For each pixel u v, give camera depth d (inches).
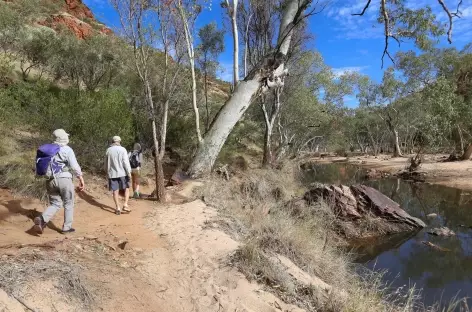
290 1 512.1
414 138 2401.6
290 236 266.8
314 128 1206.9
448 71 1448.1
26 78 757.3
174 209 311.6
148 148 618.2
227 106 512.7
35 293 132.1
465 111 1224.8
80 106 449.7
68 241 196.4
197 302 167.8
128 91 676.7
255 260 207.0
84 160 406.6
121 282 163.8
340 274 262.4
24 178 287.6
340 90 1216.2
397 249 419.8
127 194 295.7
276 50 507.8
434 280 331.3
